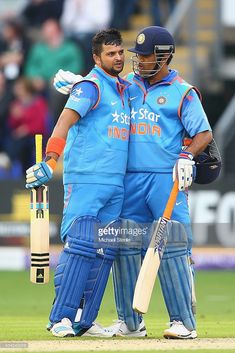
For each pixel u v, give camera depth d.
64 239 28.56
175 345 26.28
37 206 27.41
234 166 73.62
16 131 75.62
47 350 24.75
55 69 77.25
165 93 28.14
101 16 78.75
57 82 28.83
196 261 63.66
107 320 37.69
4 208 65.06
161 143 28.06
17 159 75.50
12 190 64.75
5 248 65.88
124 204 28.41
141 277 27.27
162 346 26.00
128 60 78.69
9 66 77.00
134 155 28.19
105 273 28.58
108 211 28.17
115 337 28.95
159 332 31.53
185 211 28.27
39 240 27.41
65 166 28.34
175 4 81.00
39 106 75.88
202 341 27.53
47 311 43.22
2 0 78.50
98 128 27.86
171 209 27.48
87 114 27.92
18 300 49.03
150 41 27.91
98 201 27.88
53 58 77.25
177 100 28.05
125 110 28.14
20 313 42.16
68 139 28.31
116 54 28.00
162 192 28.09
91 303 28.58
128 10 79.75
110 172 27.86
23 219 65.06
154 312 42.81
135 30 79.81
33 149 75.50
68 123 27.67
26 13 78.25
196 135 27.91
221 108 80.88
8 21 77.94
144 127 28.14
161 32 28.03
